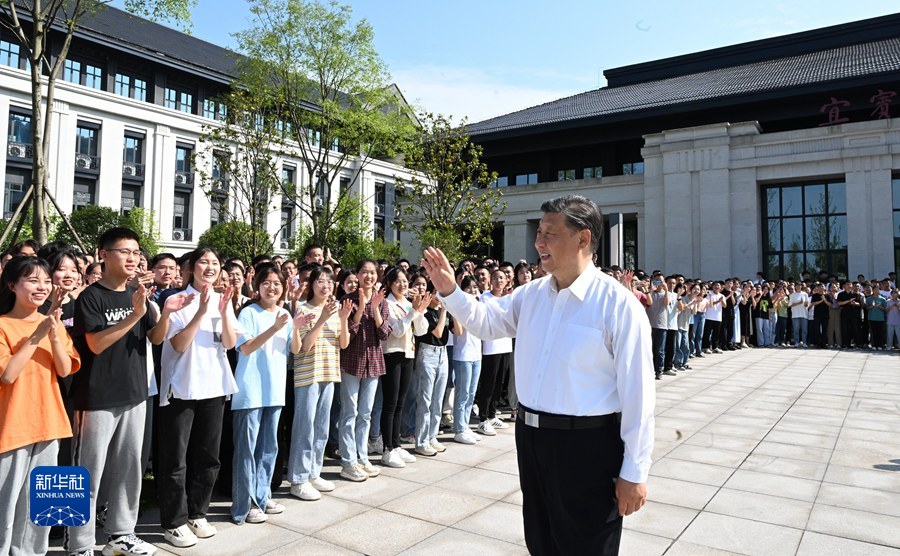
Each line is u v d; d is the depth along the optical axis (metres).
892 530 3.80
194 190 29.58
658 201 22.45
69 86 25.14
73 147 25.47
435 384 5.64
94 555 3.38
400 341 5.23
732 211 21.11
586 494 2.13
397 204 16.80
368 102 15.87
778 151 20.42
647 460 2.07
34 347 2.92
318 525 3.83
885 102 20.23
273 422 4.05
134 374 3.35
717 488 4.61
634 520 3.94
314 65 15.01
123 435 3.33
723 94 22.70
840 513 4.09
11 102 23.66
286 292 5.21
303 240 25.31
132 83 28.05
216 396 3.67
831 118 21.14
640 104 25.22
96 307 3.27
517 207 25.66
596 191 24.06
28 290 3.02
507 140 27.69
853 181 19.31
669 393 8.97
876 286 15.58
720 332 15.43
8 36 23.75
